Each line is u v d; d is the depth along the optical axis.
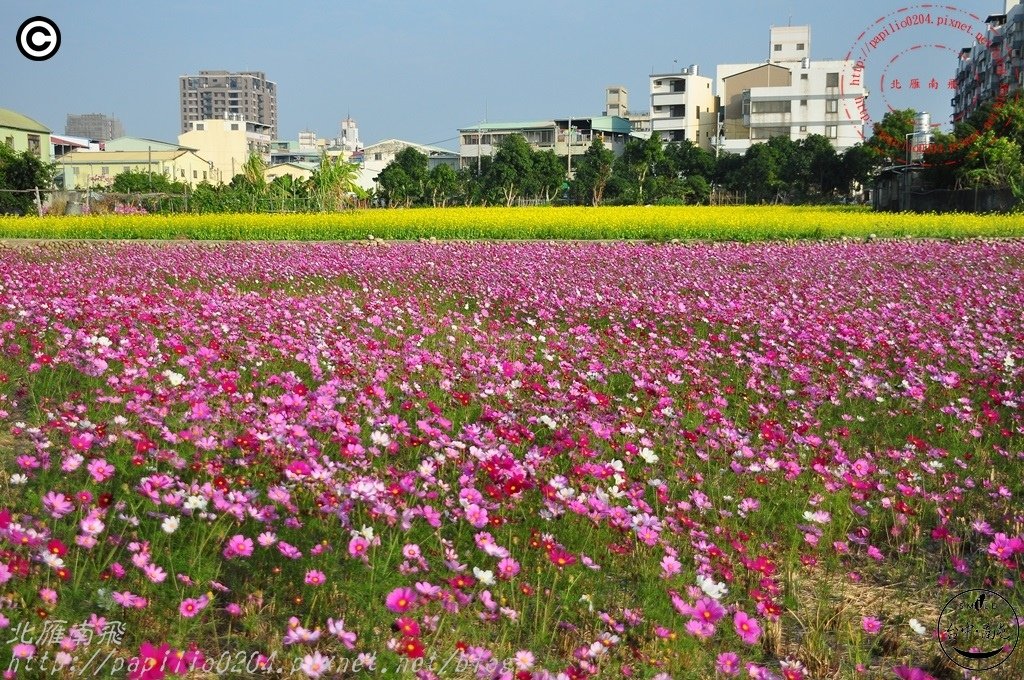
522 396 6.03
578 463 4.65
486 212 33.44
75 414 5.03
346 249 20.30
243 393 5.86
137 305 8.96
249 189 39.22
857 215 30.14
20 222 26.30
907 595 3.91
